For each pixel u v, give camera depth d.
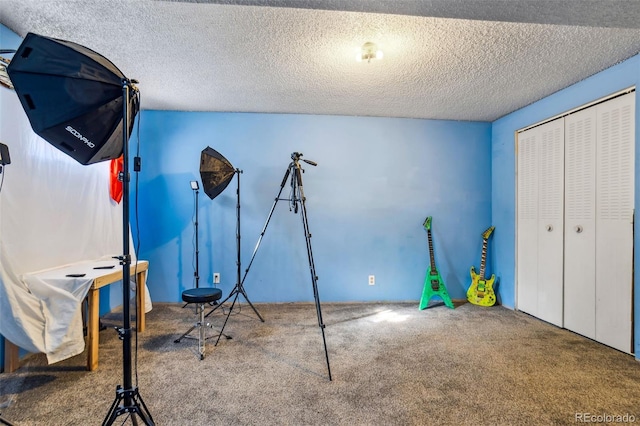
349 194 3.50
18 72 1.15
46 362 2.04
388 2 1.54
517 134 3.28
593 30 1.83
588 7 1.52
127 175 1.24
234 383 1.82
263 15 1.75
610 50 2.07
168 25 1.86
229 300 3.40
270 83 2.66
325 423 1.49
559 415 1.55
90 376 1.89
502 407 1.61
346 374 1.93
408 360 2.12
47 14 1.76
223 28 1.88
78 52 1.16
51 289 1.83
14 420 1.49
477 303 3.46
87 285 1.90
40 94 1.18
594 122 2.44
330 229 3.48
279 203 3.43
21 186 1.88
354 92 2.84
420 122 3.56
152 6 1.68
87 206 2.50
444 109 3.26
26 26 1.87
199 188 3.36
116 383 1.81
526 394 1.72
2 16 1.78
